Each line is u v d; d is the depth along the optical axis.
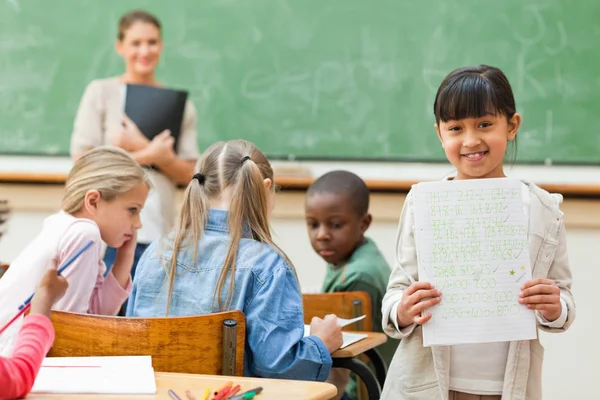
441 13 4.45
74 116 4.82
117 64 4.78
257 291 2.13
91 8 4.78
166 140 4.19
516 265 1.98
